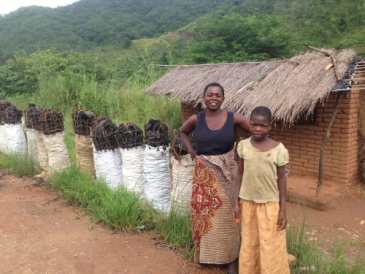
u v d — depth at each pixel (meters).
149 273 3.87
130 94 14.24
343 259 4.36
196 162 3.80
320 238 5.52
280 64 7.95
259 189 3.34
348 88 6.25
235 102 7.49
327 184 7.34
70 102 14.62
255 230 3.47
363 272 4.00
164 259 4.12
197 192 3.82
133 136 5.26
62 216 5.20
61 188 6.05
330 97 7.18
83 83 15.34
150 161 5.02
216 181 3.73
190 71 10.25
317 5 23.61
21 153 7.89
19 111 8.16
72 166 6.36
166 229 4.62
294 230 4.85
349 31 21.48
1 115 8.47
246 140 3.43
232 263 3.87
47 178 6.66
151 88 10.42
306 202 6.81
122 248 4.33
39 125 6.68
